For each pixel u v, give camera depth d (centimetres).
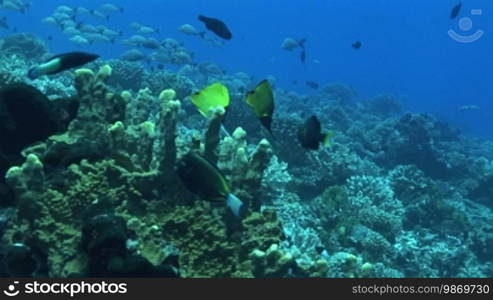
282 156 1212
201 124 1312
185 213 397
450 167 1834
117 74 1628
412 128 1838
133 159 436
